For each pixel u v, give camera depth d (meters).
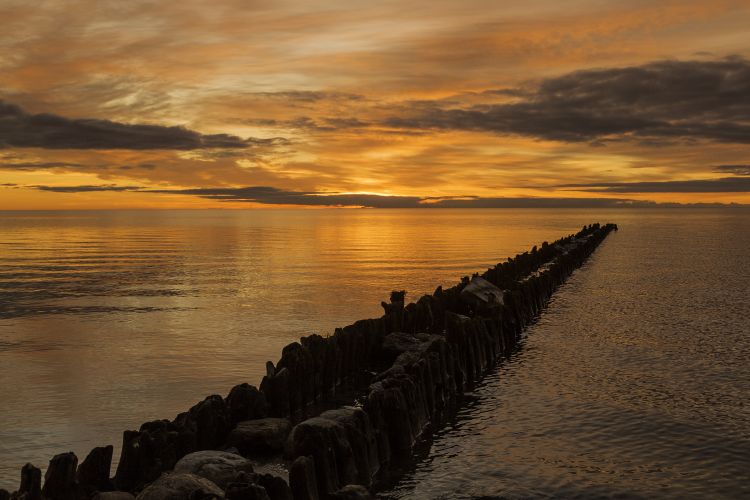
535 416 16.61
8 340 26.89
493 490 12.53
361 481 12.64
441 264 60.75
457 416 16.78
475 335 20.84
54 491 9.92
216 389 19.64
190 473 10.97
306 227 169.00
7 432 16.00
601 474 13.13
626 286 40.59
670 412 16.64
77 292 41.84
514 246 85.75
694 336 25.67
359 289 43.19
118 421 16.88
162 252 78.19
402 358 20.41
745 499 12.04
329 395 18.66
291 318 32.00
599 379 19.80
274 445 13.82
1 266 60.03
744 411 16.67
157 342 26.20
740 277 45.19
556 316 30.39
